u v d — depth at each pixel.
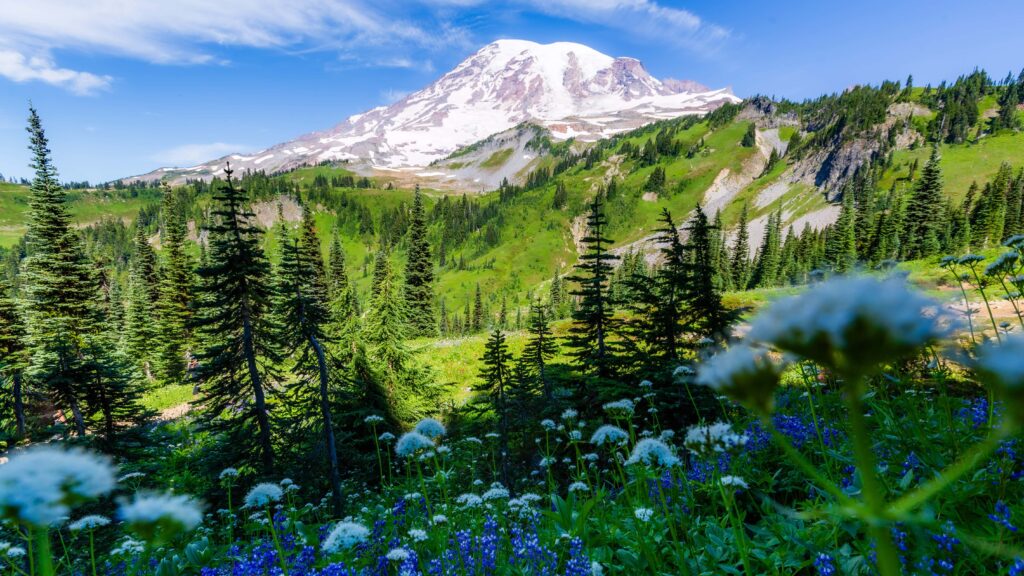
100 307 30.00
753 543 3.59
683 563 3.29
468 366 34.41
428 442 4.51
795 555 3.42
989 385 0.60
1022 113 199.75
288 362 20.73
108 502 8.33
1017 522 2.70
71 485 1.42
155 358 55.09
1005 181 94.94
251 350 18.47
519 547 4.69
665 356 14.40
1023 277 4.27
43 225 27.75
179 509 1.63
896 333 0.59
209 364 18.67
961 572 2.65
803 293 0.72
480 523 5.91
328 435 16.73
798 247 114.88
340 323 21.58
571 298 129.75
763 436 5.36
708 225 14.83
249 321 18.62
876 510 0.80
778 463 5.09
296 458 18.05
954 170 174.62
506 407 16.16
